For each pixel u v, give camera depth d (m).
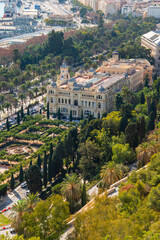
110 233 151.75
